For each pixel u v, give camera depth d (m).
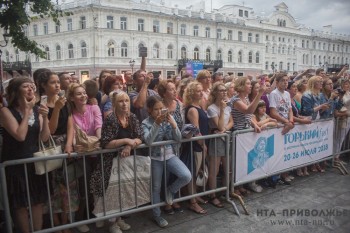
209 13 41.84
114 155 3.21
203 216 3.76
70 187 3.20
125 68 33.97
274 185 4.64
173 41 37.62
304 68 58.50
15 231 3.05
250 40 46.50
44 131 2.91
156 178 3.52
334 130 5.46
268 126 4.36
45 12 5.44
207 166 4.04
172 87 3.71
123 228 3.43
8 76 6.58
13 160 2.69
